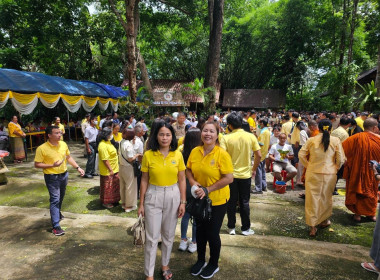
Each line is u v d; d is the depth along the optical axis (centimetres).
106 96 1486
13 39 2005
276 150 611
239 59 2588
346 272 280
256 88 2703
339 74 2053
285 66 2564
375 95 1748
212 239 264
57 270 283
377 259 278
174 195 253
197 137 317
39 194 557
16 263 297
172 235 263
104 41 2217
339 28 2219
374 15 2194
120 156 452
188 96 2077
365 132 411
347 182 422
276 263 296
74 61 2203
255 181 567
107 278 270
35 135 1206
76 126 1510
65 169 384
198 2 1944
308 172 378
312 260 303
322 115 744
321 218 372
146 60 2558
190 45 2428
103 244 341
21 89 980
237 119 359
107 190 475
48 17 1842
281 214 454
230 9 2359
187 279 269
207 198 248
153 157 248
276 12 2492
